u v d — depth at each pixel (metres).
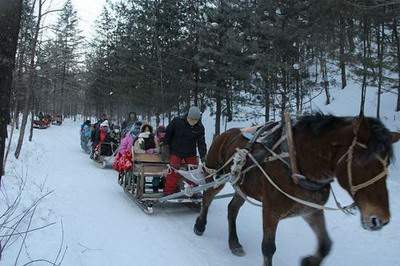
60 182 12.47
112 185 12.40
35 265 5.51
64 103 73.88
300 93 20.44
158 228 7.92
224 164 7.03
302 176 4.86
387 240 6.97
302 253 6.59
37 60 18.39
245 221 8.41
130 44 28.89
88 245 6.76
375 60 18.08
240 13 19.70
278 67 18.17
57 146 25.27
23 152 18.20
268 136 5.55
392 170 11.86
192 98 27.16
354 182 4.10
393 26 18.44
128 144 10.73
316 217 5.23
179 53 25.09
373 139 4.02
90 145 20.91
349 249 6.73
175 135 9.08
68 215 8.48
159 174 9.20
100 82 43.00
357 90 27.02
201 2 24.14
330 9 16.97
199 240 7.27
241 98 21.39
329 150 4.58
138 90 29.72
